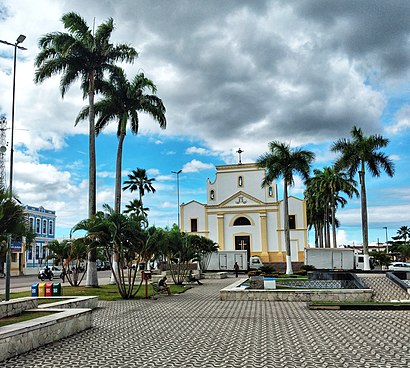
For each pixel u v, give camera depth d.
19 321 9.79
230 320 12.84
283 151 36.72
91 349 8.80
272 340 9.57
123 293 19.98
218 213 58.28
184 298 20.03
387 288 20.28
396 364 7.37
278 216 56.53
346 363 7.46
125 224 19.31
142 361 7.73
